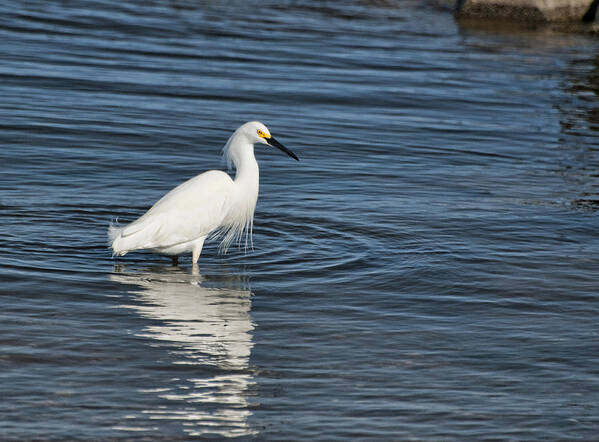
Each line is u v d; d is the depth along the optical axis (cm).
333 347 964
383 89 2638
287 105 2388
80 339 949
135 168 1745
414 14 4081
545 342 999
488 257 1312
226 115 2241
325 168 1839
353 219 1475
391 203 1591
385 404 831
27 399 807
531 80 2855
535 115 2438
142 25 3297
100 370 876
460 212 1549
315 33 3441
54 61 2642
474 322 1057
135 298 1089
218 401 823
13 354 900
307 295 1130
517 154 2036
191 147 1941
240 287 1154
